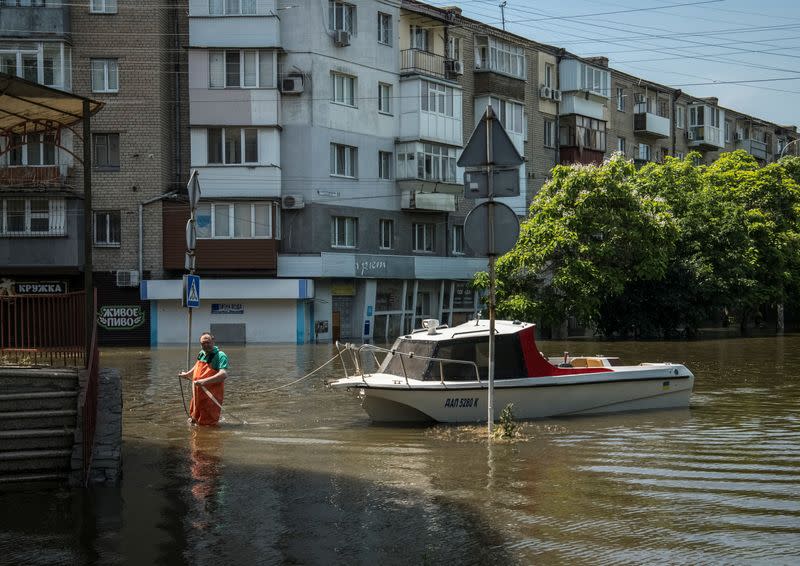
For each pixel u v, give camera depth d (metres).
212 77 36.09
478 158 11.41
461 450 10.89
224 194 35.91
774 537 6.99
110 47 35.50
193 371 13.59
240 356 28.36
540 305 33.81
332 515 7.67
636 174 42.19
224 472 9.54
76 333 10.62
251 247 35.94
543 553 6.57
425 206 41.59
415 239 42.72
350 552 6.59
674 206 40.72
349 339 38.41
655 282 38.84
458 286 44.34
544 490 8.66
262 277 36.41
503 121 45.31
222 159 36.25
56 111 10.97
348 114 38.81
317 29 37.28
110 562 6.32
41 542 6.81
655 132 58.00
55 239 34.16
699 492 8.58
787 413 14.14
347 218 39.12
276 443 11.46
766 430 12.41
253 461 10.19
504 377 13.39
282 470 9.66
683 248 39.81
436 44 43.47
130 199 35.59
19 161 34.06
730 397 16.27
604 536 7.02
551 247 33.41
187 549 6.64
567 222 34.03
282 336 36.59
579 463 10.03
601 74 51.81
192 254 14.96
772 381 19.25
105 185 35.53
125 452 10.81
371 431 12.45
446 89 42.41
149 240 35.78
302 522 7.44
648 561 6.38
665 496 8.40
